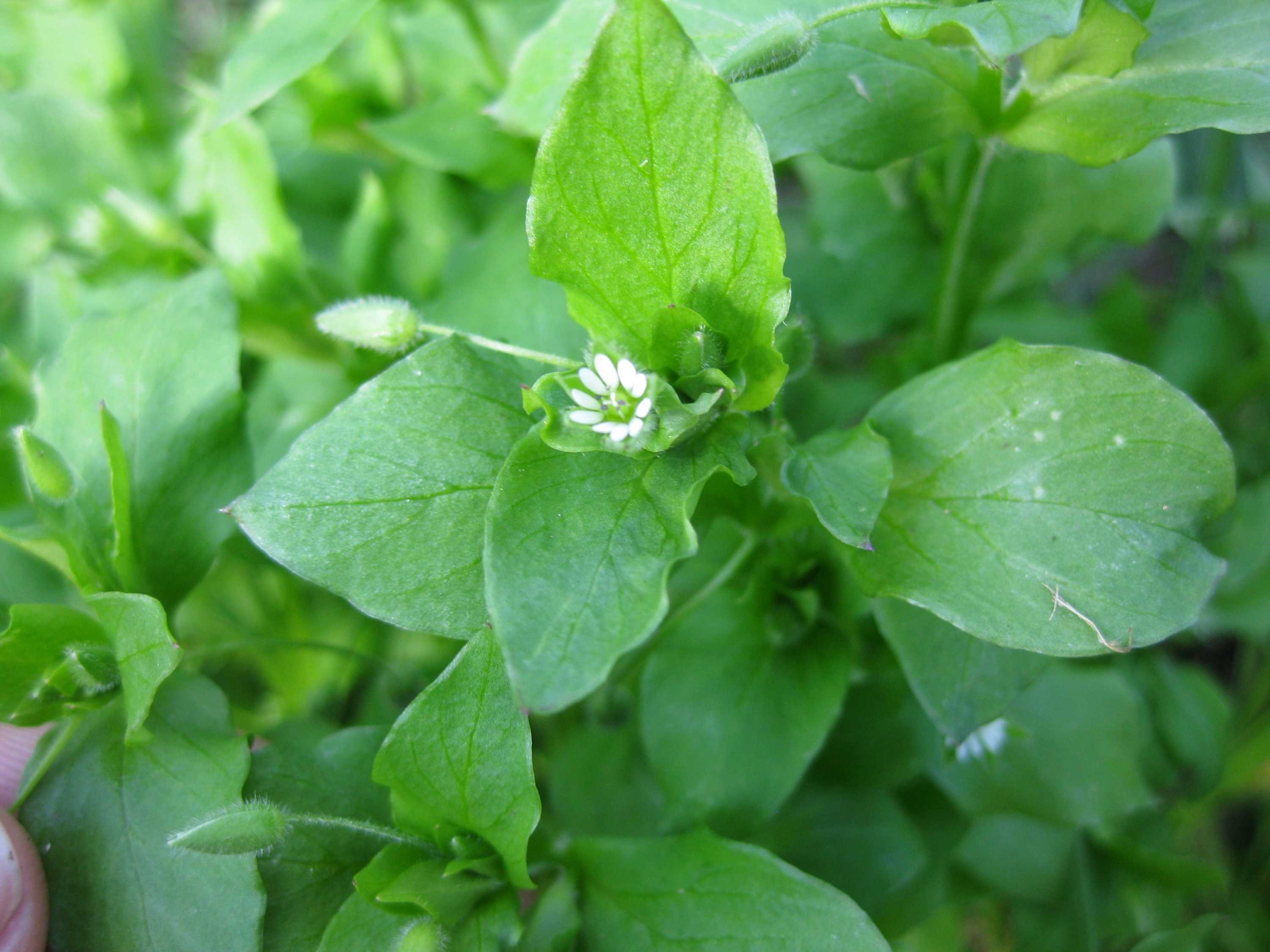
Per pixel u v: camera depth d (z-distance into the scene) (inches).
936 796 4.5
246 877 3.0
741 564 3.9
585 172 2.6
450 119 4.8
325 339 4.9
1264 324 5.3
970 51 3.3
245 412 3.7
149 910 3.1
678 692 3.6
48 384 3.7
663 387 2.8
